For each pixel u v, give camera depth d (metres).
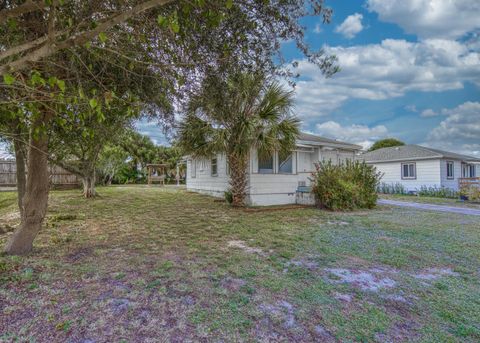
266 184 10.05
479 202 11.41
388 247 4.37
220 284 2.86
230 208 8.69
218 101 4.53
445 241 4.77
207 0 2.46
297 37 3.63
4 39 2.65
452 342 2.01
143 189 16.25
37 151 3.67
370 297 2.68
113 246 4.19
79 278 2.90
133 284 2.79
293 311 2.37
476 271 3.41
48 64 2.62
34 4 1.82
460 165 16.52
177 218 6.84
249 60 3.71
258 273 3.19
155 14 2.67
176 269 3.24
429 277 3.21
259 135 7.83
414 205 10.38
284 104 7.80
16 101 2.50
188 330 2.05
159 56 3.22
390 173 16.98
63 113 3.20
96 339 1.91
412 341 2.01
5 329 1.97
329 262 3.63
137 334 1.98
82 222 6.14
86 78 3.15
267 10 3.21
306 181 12.48
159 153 25.52
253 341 1.95
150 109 4.49
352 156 15.22
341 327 2.16
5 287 2.59
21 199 4.58
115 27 2.70
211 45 3.32
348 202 8.66
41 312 2.21
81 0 2.38
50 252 3.77
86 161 10.77
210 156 8.70
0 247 3.91
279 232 5.36
